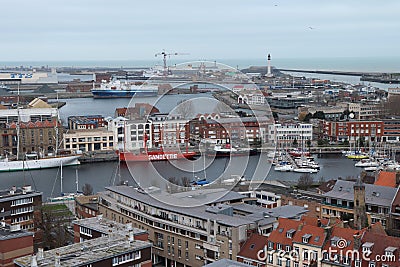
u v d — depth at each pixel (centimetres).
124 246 9038
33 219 12650
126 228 10250
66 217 15088
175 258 11569
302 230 9912
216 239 10694
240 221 10675
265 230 10800
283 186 16762
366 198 12275
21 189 13412
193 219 11188
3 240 9388
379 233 10138
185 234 11319
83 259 8394
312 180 19250
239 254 10312
